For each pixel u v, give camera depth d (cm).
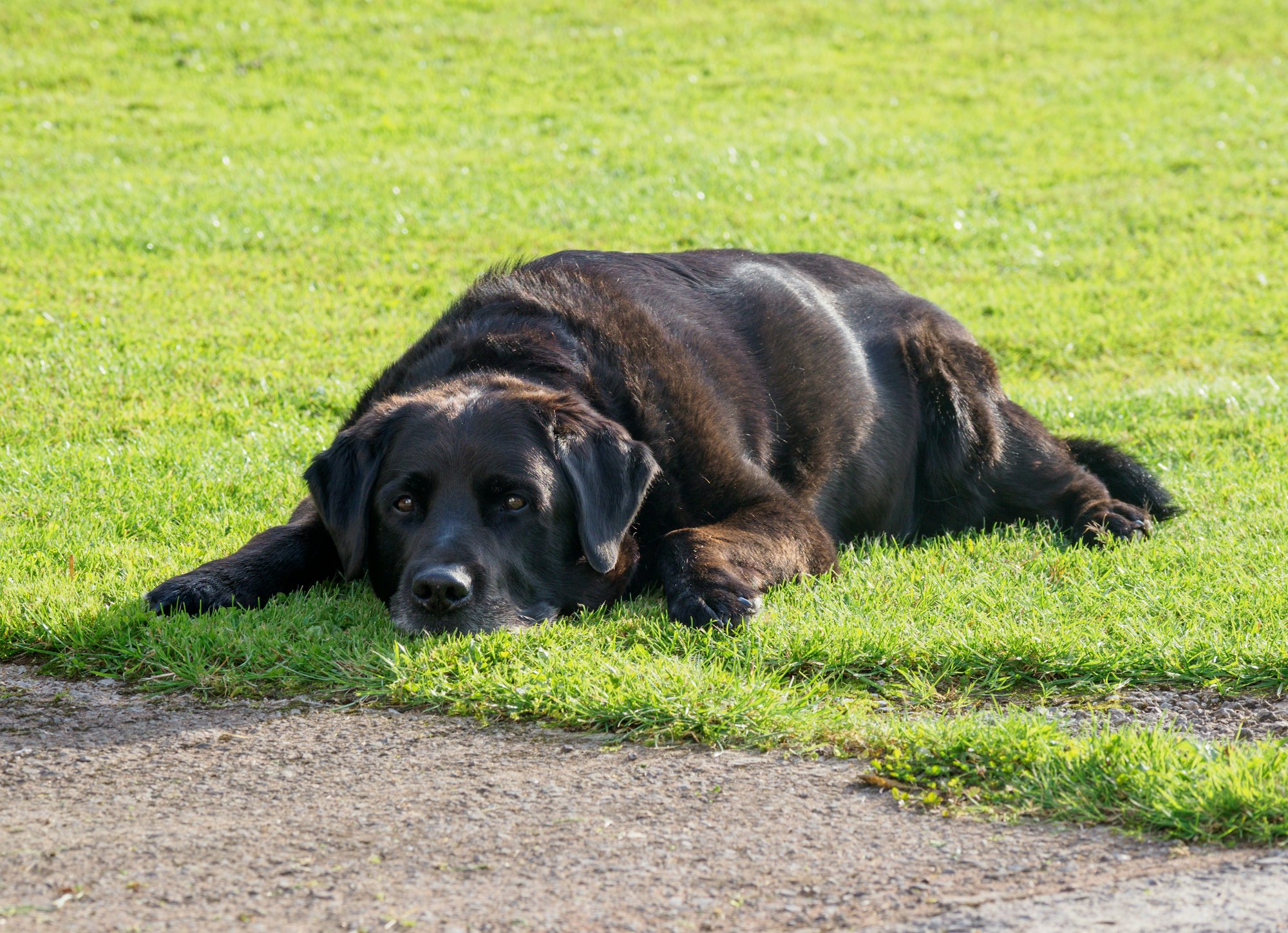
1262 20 3209
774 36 3067
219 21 2997
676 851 385
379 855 382
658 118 2444
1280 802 389
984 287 1551
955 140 2288
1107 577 644
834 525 754
